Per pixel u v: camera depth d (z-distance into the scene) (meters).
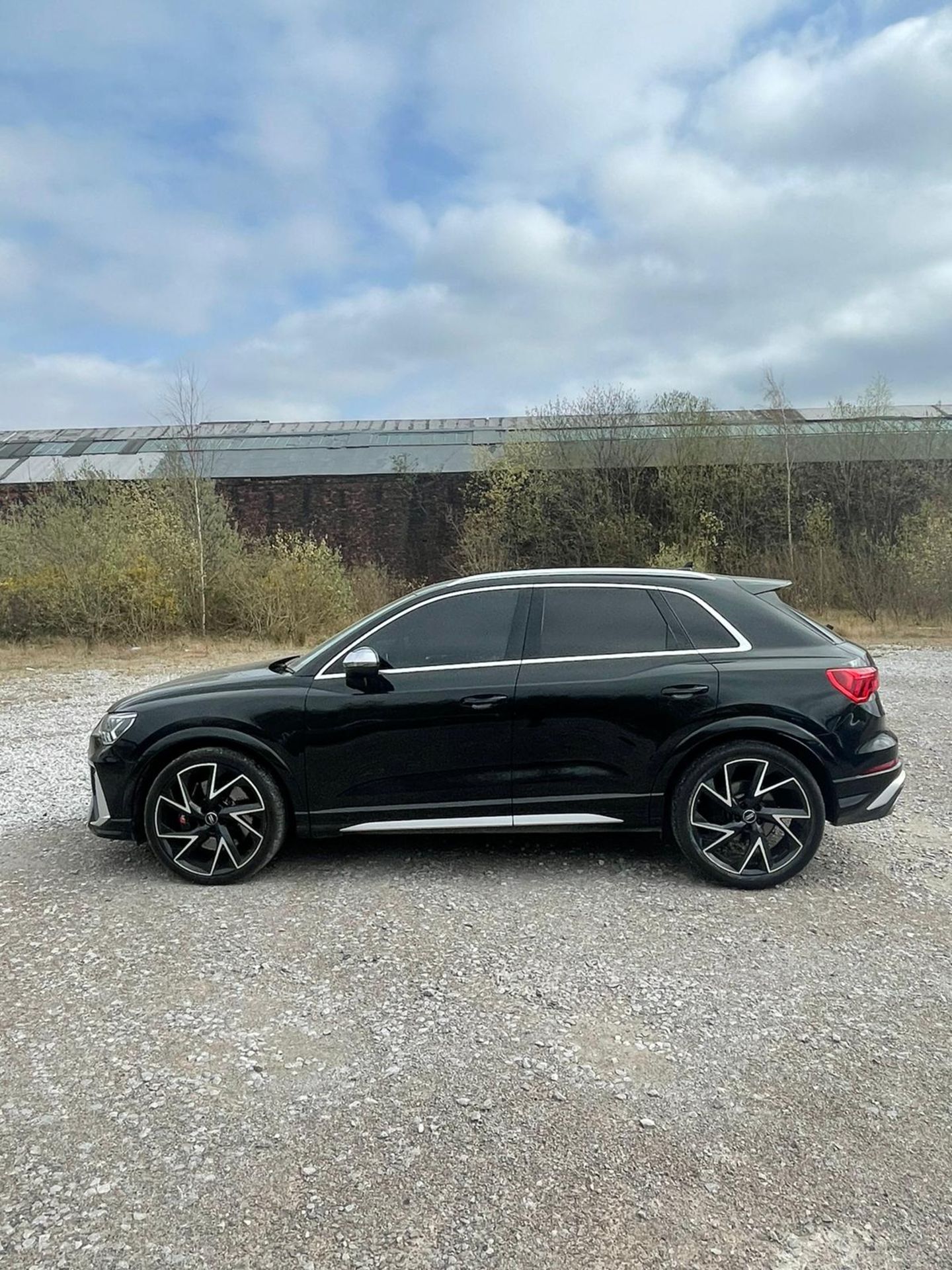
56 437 40.72
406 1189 2.41
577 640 4.74
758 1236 2.23
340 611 19.50
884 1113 2.72
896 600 20.09
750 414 28.92
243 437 38.59
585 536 27.36
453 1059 3.04
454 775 4.67
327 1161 2.53
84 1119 2.72
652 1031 3.21
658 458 27.80
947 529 20.17
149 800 4.71
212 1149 2.58
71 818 6.07
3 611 18.23
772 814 4.55
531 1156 2.54
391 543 30.83
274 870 4.93
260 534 31.44
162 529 20.16
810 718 4.52
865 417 27.06
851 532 25.61
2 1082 2.92
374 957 3.82
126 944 3.98
